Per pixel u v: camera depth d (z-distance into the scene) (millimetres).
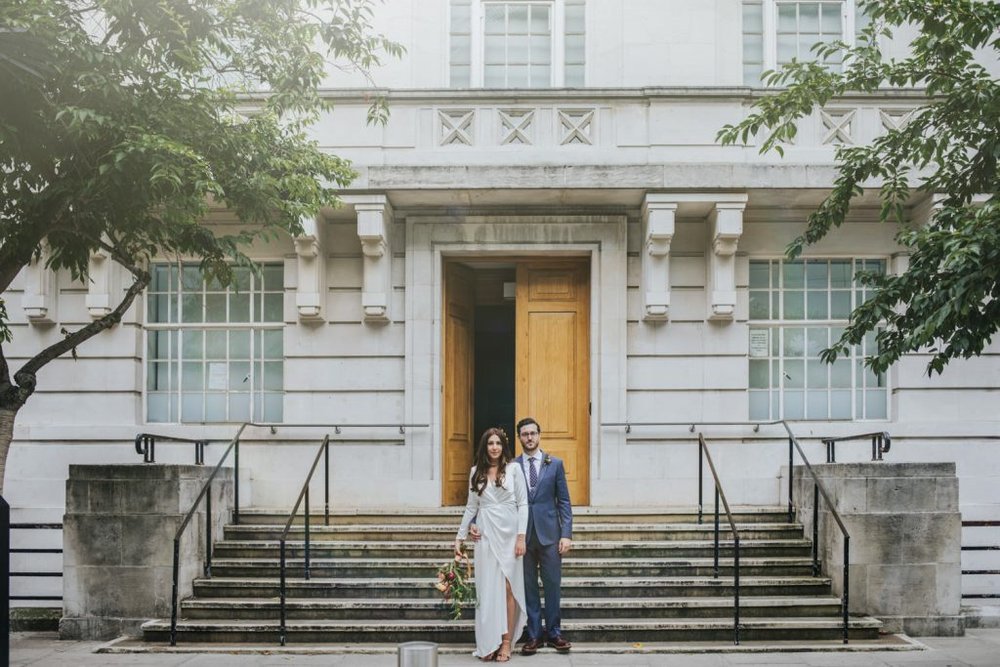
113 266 12875
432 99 12461
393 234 13031
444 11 13188
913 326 8523
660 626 9594
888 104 12359
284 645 9555
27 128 8094
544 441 13234
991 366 12609
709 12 12914
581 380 13266
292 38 9055
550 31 13328
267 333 13266
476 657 9039
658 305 12523
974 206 9438
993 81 8656
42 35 7492
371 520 11930
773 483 12539
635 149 12414
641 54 12883
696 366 12781
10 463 12688
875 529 10195
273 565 10727
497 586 8914
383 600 10117
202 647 9461
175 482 10305
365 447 12766
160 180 7832
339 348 12930
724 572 10586
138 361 13031
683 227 12914
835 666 8672
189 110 8570
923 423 12508
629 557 10977
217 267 9477
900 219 9688
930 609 10133
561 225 12938
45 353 8266
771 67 13148
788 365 13109
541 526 9250
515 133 12484
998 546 12188
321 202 9844
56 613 11508
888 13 8641
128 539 10250
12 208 8562
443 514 11945
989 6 8203
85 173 8234
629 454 12656
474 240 12961
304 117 12383
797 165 12109
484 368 17250
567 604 9945
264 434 12789
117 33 9195
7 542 7027
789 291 13172
